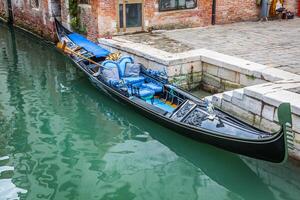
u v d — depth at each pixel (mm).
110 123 9062
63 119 9266
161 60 10023
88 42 12406
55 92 10844
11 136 8477
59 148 8000
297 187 6742
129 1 12836
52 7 15031
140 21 13188
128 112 9375
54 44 15219
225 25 14539
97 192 6598
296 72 8914
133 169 7297
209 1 14141
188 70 10211
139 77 9773
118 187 6750
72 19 13984
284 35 12750
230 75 9602
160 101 9281
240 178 7070
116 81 9492
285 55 10367
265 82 8781
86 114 9508
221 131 7211
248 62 9594
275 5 15359
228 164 7469
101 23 12641
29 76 12078
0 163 7430
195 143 7965
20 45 15602
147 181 6941
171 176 7117
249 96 7816
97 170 7238
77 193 6559
